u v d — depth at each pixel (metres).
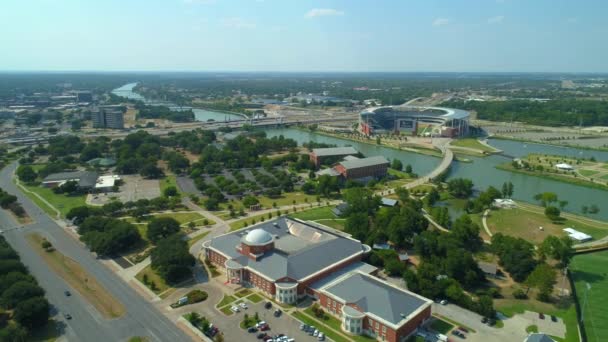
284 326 178.75
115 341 168.38
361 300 181.75
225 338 169.75
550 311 191.25
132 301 197.88
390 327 165.12
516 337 171.62
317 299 199.75
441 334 171.75
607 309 192.25
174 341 168.38
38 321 174.50
